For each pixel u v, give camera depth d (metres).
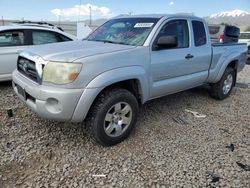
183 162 3.22
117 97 3.38
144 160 3.23
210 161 3.27
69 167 3.03
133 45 3.81
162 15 4.32
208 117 4.78
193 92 6.34
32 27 6.33
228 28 9.44
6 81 6.06
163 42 3.78
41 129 3.91
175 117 4.67
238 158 3.37
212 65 5.21
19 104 4.88
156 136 3.87
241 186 2.82
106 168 3.04
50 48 3.57
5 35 5.83
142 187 2.75
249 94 6.59
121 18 4.73
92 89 3.10
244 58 6.33
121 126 3.58
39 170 2.95
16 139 3.59
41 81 3.13
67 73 3.00
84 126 3.97
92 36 4.66
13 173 2.88
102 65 3.20
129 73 3.45
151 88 3.92
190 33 4.57
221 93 5.77
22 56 3.64
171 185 2.80
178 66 4.30
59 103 3.02
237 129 4.29
